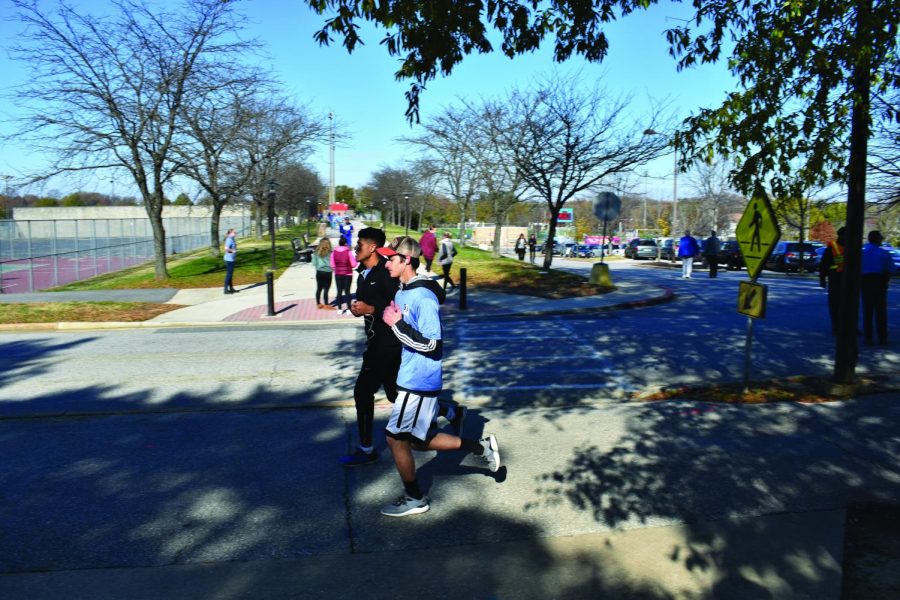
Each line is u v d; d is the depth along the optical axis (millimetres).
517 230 68812
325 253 15719
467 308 15852
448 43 6711
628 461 5586
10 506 4828
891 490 4914
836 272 11172
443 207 73000
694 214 57688
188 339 12031
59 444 6211
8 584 3775
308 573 3893
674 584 3736
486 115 29078
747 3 7730
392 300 5449
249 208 54844
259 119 28312
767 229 7141
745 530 4344
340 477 5355
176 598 3641
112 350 10953
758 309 7207
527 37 7531
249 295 18391
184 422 6910
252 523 4543
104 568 3957
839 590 3643
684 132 8156
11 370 9477
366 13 6488
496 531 4395
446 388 8258
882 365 9039
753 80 7746
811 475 5215
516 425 6648
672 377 8672
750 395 7422
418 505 4633
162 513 4707
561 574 3857
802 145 7617
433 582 3789
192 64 20500
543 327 13086
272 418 7047
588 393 7949
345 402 7609
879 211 18234
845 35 6906
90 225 65375
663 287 20188
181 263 28062
